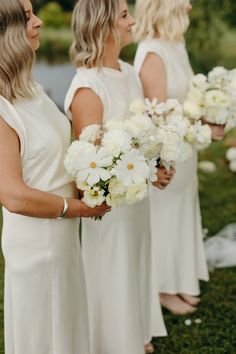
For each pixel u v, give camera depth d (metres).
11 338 2.48
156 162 2.47
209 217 5.33
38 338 2.39
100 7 2.77
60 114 2.42
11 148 2.13
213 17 7.64
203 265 3.98
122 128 2.46
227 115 3.34
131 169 2.23
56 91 8.53
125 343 2.96
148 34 3.49
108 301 2.97
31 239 2.30
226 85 3.40
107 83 2.84
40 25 2.29
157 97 3.45
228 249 4.58
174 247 3.74
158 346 3.47
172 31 3.46
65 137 2.38
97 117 2.79
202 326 3.67
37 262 2.32
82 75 2.82
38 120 2.24
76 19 2.84
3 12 2.11
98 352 3.06
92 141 2.49
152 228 3.75
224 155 7.05
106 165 2.21
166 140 2.52
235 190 6.01
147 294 3.18
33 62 2.23
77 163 2.20
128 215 2.88
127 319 2.95
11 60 2.14
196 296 4.02
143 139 2.46
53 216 2.26
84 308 2.59
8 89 2.17
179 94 3.53
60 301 2.40
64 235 2.36
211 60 7.83
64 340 2.44
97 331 3.03
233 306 3.90
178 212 3.69
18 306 2.36
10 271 2.37
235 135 7.58
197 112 3.20
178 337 3.56
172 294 3.83
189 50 7.67
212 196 5.86
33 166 2.23
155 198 3.69
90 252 2.95
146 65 3.46
